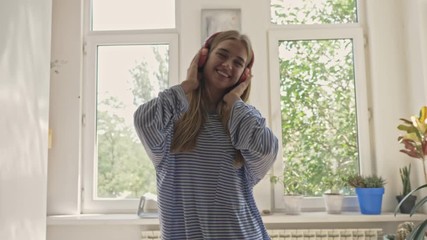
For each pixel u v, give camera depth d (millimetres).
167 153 1020
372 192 2383
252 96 2629
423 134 2117
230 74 1088
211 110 1112
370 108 2658
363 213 2410
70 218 2416
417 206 1614
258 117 1047
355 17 2750
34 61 1186
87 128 2678
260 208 2533
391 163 2520
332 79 2684
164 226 1009
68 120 2615
